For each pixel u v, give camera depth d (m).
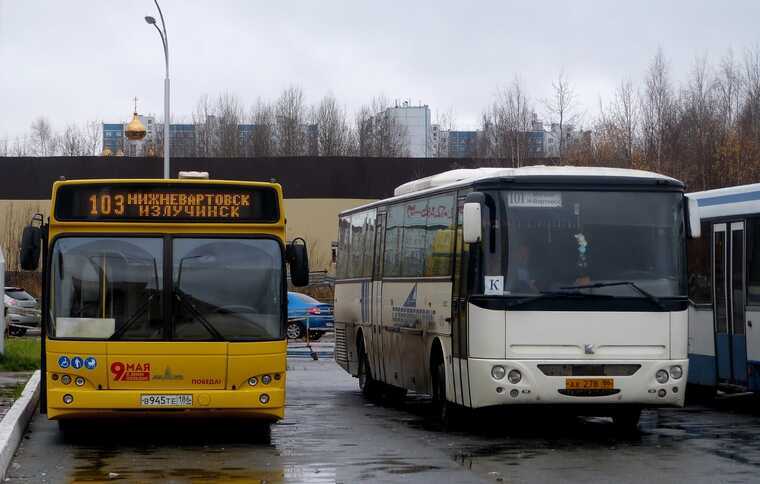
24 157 58.16
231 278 13.41
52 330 13.13
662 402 14.02
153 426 15.66
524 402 13.82
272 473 11.38
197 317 13.26
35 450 13.20
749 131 51.72
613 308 13.98
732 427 15.74
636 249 14.19
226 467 11.80
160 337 13.16
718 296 17.77
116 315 13.18
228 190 13.55
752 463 12.03
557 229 14.15
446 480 10.90
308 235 58.31
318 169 58.59
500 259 14.02
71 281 13.24
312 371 28.81
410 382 17.58
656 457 12.52
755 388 16.64
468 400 14.31
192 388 13.15
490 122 63.47
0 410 15.38
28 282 56.28
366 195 58.50
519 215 14.14
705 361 18.17
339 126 84.12
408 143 88.25
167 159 37.28
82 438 14.34
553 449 13.28
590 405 13.98
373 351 20.12
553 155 60.62
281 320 13.44
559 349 13.91
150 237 13.43
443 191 15.99
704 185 49.53
